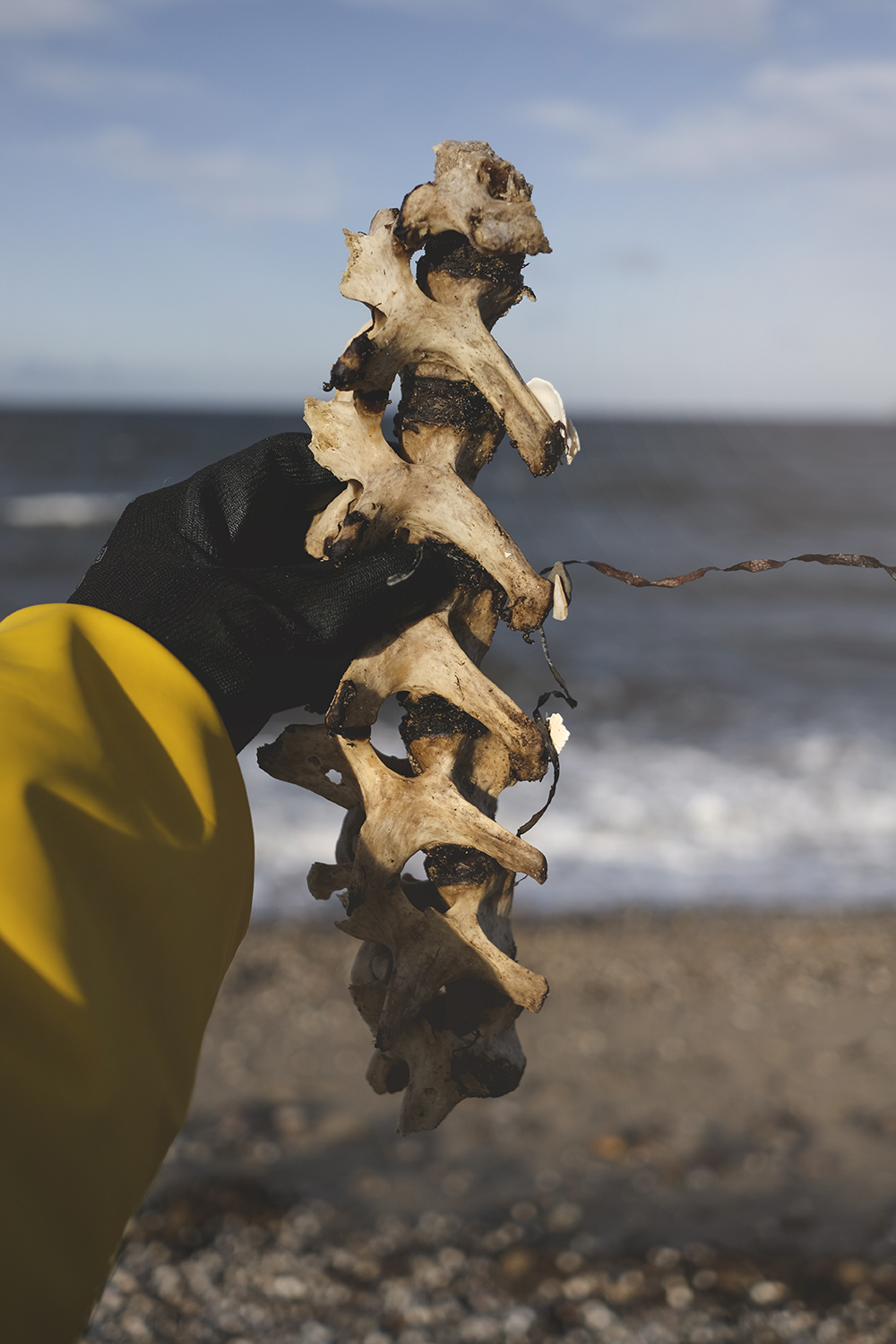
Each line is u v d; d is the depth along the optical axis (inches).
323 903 195.9
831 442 2615.7
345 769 33.3
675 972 173.0
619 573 32.4
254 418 3380.9
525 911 198.5
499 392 30.2
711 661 491.2
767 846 235.6
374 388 30.6
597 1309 89.9
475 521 30.6
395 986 32.8
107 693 21.3
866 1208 105.5
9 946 15.3
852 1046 146.9
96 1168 15.0
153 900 18.5
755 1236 100.3
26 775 17.4
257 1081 133.2
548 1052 143.1
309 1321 88.0
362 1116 124.2
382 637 31.0
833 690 422.9
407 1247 98.1
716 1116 126.0
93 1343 83.9
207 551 31.3
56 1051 15.0
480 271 30.4
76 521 963.3
